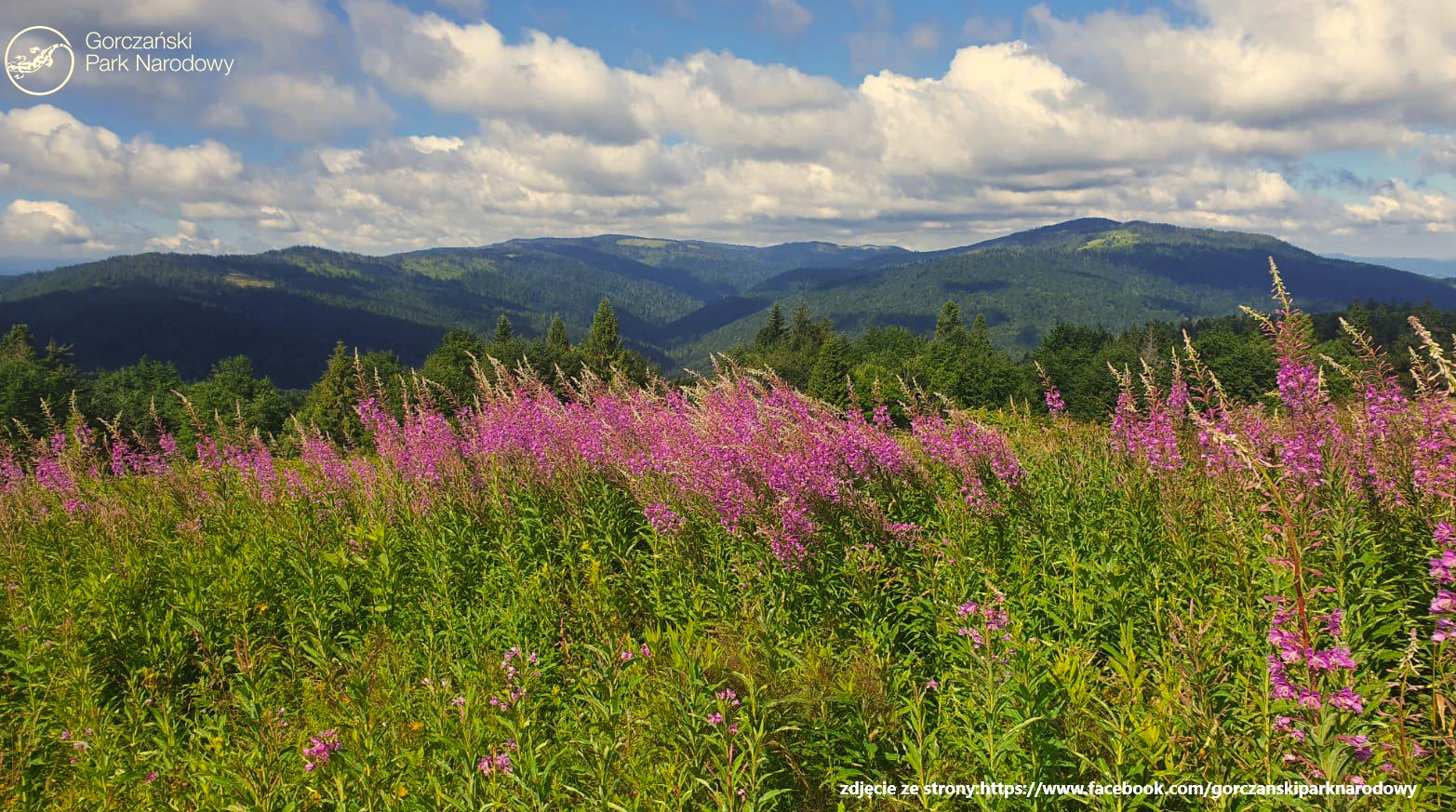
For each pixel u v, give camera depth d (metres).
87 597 7.67
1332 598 4.77
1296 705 3.63
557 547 8.30
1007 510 7.37
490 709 5.44
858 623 6.25
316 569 8.04
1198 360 6.77
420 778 4.94
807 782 4.68
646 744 4.89
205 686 6.72
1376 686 3.81
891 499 7.81
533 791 4.45
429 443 10.05
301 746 5.18
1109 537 6.55
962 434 7.99
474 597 7.97
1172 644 4.80
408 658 6.96
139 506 10.71
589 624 6.82
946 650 5.53
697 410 9.85
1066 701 4.48
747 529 7.19
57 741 6.22
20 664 6.87
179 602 7.65
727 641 6.15
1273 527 4.43
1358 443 5.91
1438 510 5.17
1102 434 8.66
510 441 9.91
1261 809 3.67
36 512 11.06
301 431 11.49
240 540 9.52
